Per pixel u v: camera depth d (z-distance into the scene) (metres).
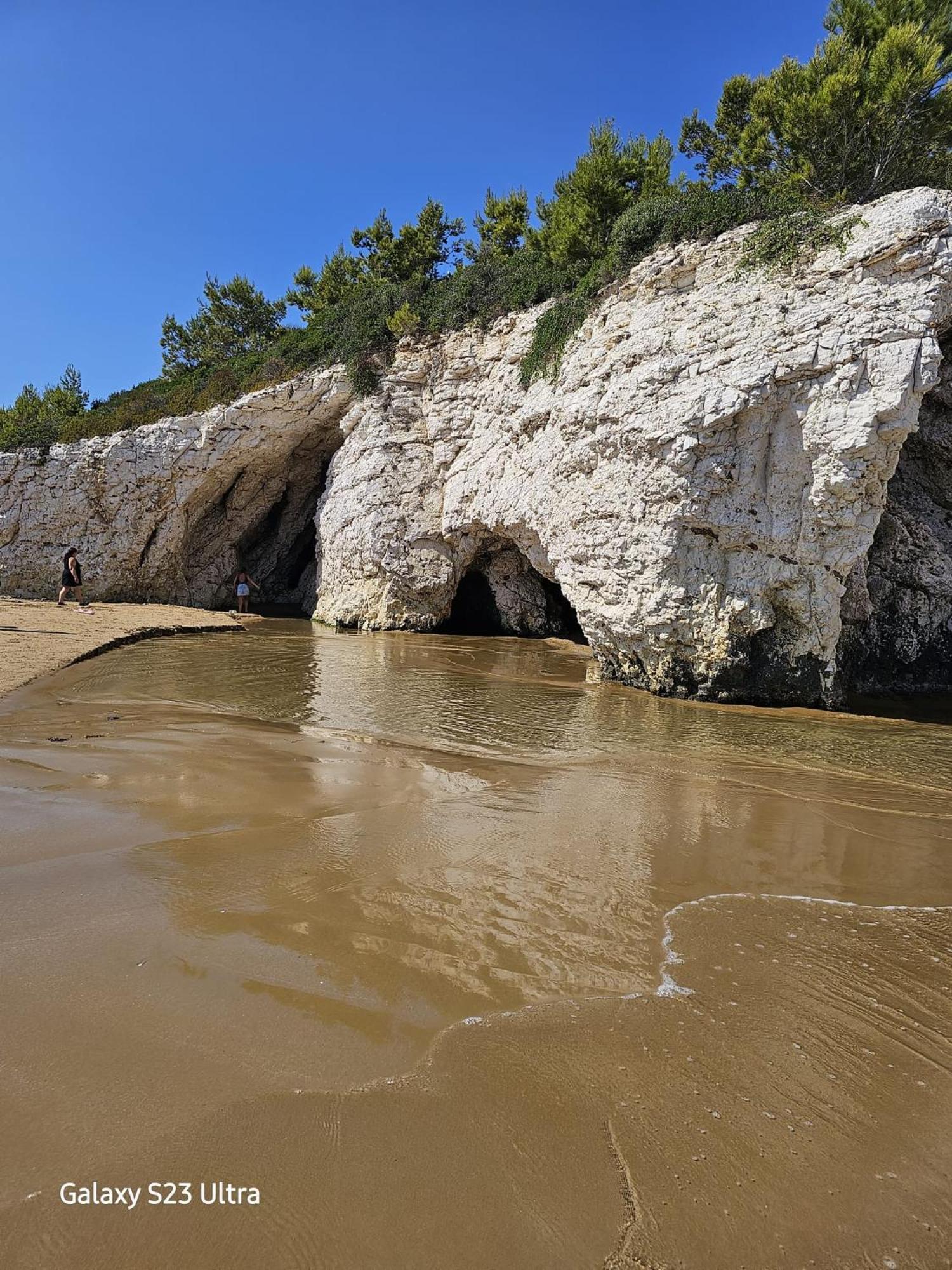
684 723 11.49
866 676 15.30
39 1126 2.82
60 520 24.88
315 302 33.88
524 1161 2.79
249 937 4.33
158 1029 3.44
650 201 15.38
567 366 16.28
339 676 14.37
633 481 13.71
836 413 11.39
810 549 12.11
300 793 7.08
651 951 4.49
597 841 6.32
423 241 31.16
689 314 13.29
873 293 11.29
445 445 21.25
